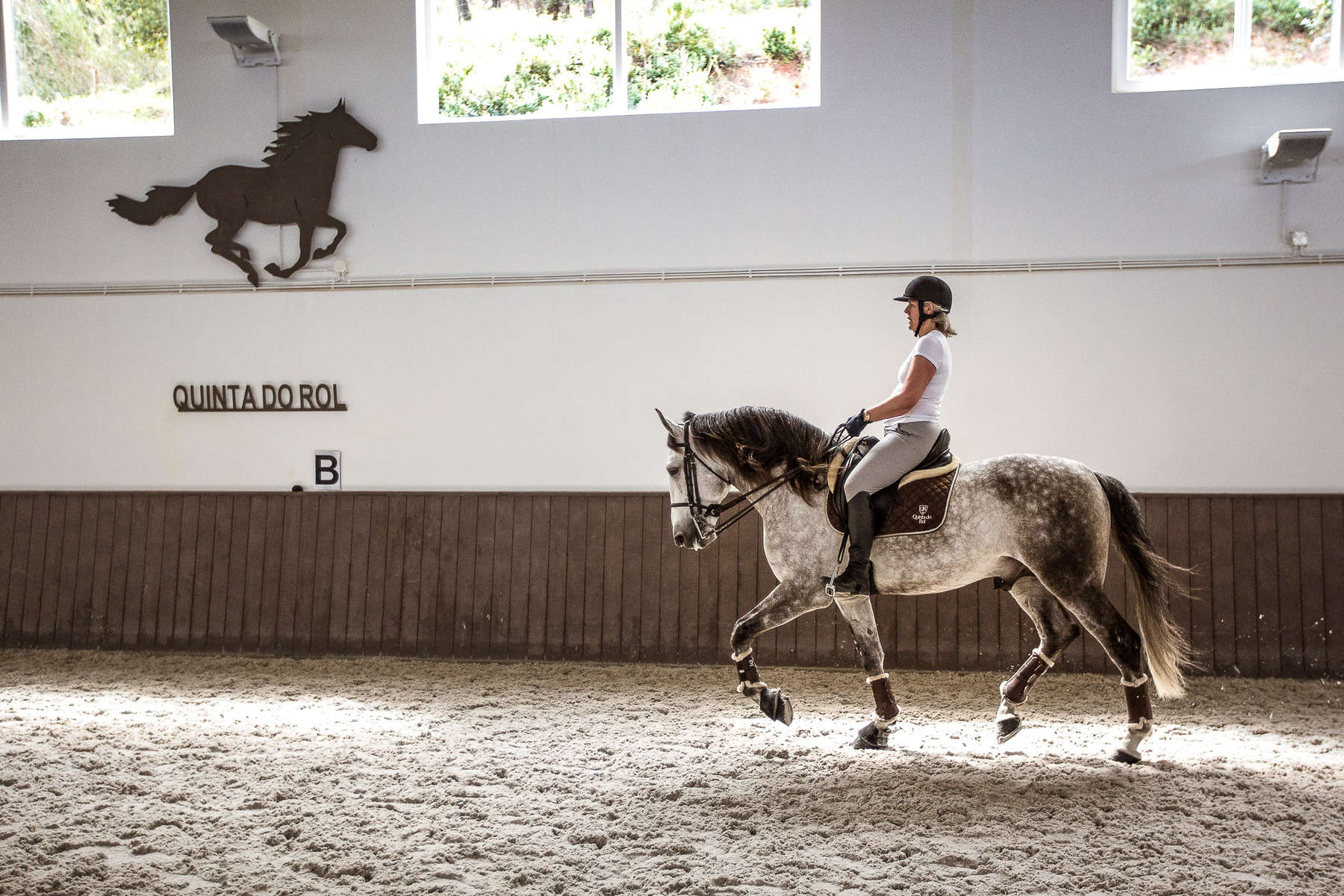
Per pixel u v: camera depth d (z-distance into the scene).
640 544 5.63
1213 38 5.46
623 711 4.52
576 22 5.94
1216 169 5.35
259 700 4.75
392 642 5.77
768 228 5.68
